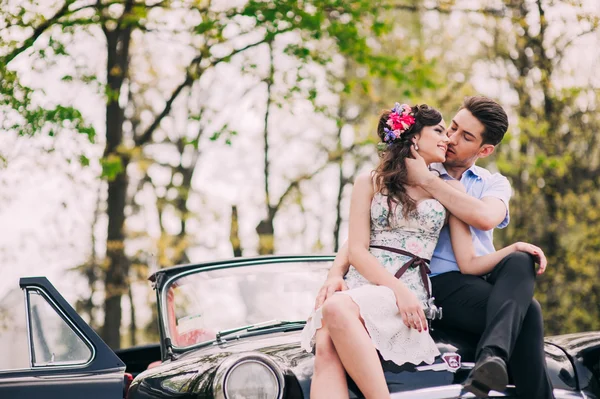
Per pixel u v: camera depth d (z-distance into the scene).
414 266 3.90
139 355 6.24
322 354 3.57
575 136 16.22
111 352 4.05
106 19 13.27
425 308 3.78
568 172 16.12
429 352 3.70
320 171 22.53
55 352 4.01
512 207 16.64
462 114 4.19
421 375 3.63
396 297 3.71
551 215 16.34
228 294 4.86
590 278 15.84
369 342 3.50
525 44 16.31
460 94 17.02
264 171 22.11
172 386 3.76
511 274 3.74
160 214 21.27
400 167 3.95
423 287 3.89
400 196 3.90
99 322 19.03
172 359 4.57
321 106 14.96
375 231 3.98
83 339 4.04
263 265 5.04
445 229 4.12
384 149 4.04
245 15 13.29
